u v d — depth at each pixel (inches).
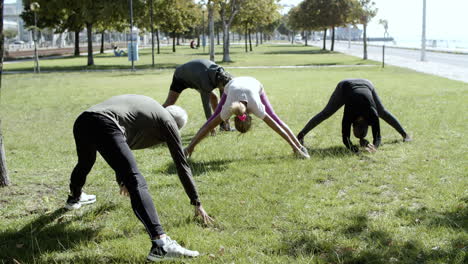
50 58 2042.3
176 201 202.5
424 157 269.1
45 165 275.3
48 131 399.5
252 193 212.1
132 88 754.2
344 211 186.9
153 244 144.6
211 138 340.5
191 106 528.7
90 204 203.8
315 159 269.7
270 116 270.2
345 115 271.7
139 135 157.2
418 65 1247.5
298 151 274.8
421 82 759.7
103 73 1135.6
